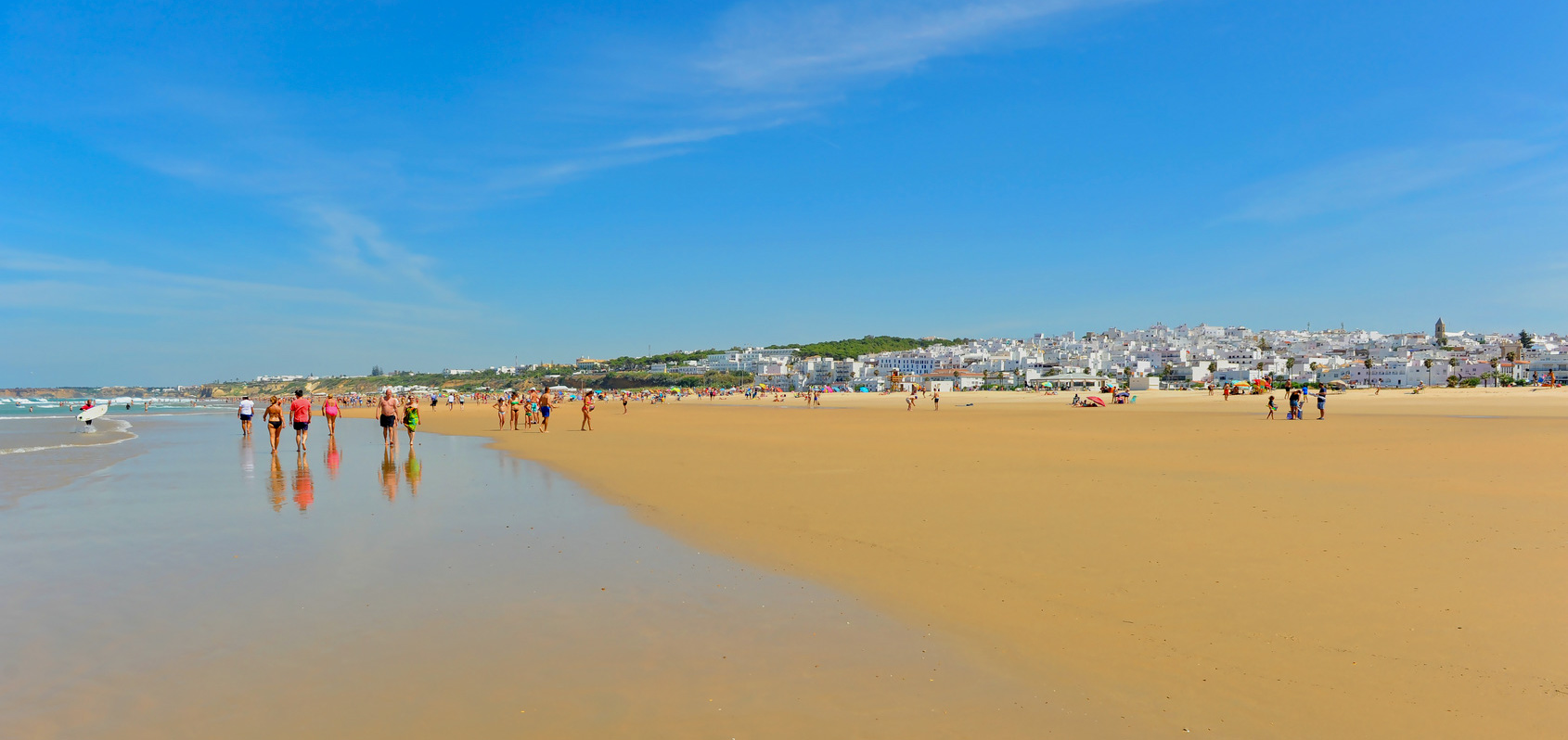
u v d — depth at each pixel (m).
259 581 8.02
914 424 41.84
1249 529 10.11
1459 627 6.25
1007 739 4.56
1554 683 5.18
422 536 10.44
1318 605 6.92
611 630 6.52
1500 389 144.88
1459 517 10.60
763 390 196.00
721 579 8.16
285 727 4.69
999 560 8.78
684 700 5.11
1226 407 69.25
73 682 5.37
